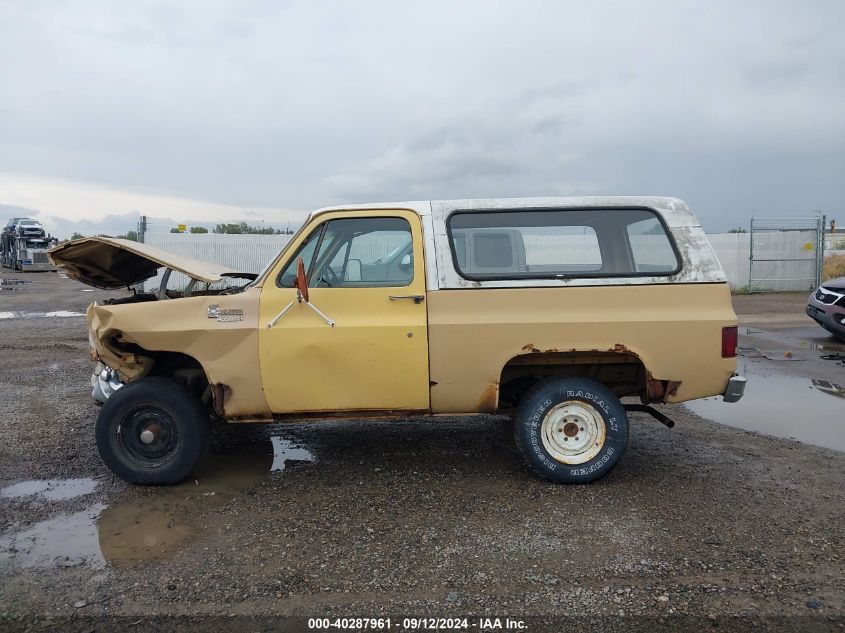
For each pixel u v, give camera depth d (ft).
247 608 10.73
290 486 16.20
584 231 16.26
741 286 70.38
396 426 21.67
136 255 17.40
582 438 16.06
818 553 12.47
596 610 10.61
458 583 11.45
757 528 13.58
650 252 16.06
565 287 15.65
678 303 15.70
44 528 13.82
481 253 16.12
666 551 12.57
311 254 16.05
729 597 10.95
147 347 15.66
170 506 14.98
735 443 19.65
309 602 10.90
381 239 16.19
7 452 18.71
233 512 14.61
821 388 26.91
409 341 15.48
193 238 65.92
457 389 15.70
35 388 26.71
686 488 15.89
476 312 15.62
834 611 10.54
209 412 16.88
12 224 134.21
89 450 18.90
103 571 11.96
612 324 15.47
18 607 10.80
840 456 18.33
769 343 38.17
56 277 107.86
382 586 11.37
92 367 31.17
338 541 13.12
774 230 69.36
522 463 17.83
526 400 16.03
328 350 15.48
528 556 12.41
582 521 13.96
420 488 16.01
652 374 15.62
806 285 69.77
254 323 15.58
